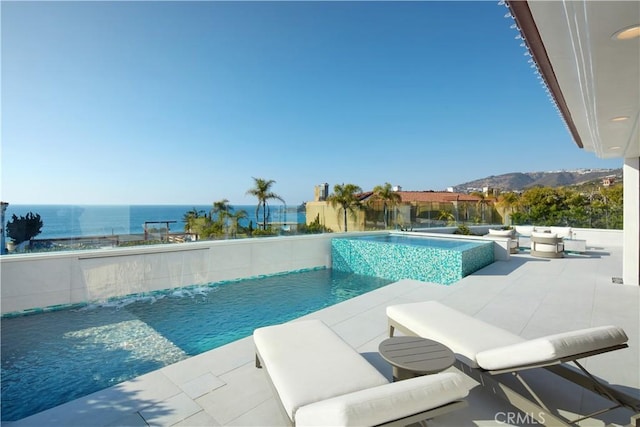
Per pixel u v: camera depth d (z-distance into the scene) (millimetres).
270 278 9266
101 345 4777
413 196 32688
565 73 2914
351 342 3846
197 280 8070
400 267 9055
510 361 2264
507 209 18125
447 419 2346
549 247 10125
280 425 2297
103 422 2342
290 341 2666
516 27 2359
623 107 3617
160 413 2439
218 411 2463
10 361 4262
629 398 2195
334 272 10312
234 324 5734
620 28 2078
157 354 4496
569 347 2119
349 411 1448
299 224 10797
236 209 9523
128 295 7098
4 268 5754
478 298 5746
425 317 3213
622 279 6945
